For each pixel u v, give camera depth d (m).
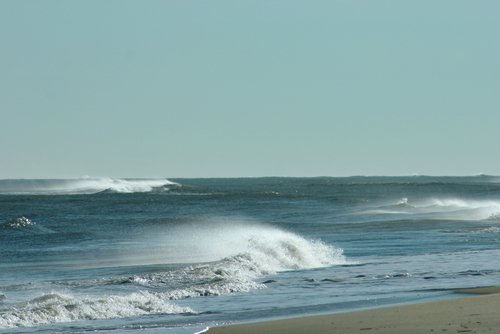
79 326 46.47
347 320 44.25
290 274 71.31
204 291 59.53
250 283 64.25
